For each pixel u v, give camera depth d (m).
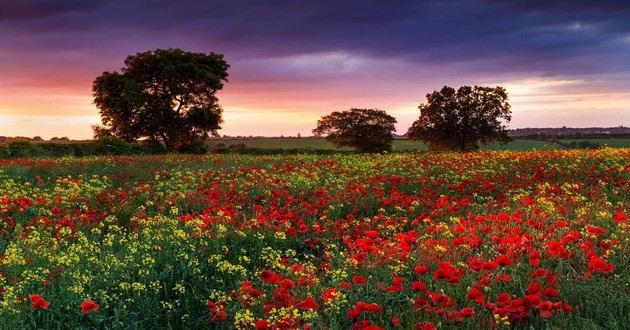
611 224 10.53
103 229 12.41
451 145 74.81
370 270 8.37
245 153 54.44
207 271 9.37
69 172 21.50
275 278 6.89
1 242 10.91
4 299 7.30
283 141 98.62
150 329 7.60
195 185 17.56
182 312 8.08
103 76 65.75
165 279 8.98
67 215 12.06
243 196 14.68
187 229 11.12
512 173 20.34
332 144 86.31
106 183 18.03
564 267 7.99
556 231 9.64
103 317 7.48
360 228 11.37
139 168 23.44
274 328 6.15
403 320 6.70
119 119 64.00
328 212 13.52
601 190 15.12
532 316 6.49
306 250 11.11
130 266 9.04
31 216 13.23
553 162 23.58
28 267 8.88
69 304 7.70
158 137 65.50
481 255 8.61
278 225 11.83
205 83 66.31
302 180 17.70
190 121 65.06
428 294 6.71
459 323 6.27
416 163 24.56
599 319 6.66
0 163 25.06
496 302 6.58
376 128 83.00
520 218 10.29
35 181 19.38
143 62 65.56
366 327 5.59
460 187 16.11
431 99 75.38
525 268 7.95
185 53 67.56
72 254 9.00
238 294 7.51
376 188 15.06
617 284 7.41
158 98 64.50
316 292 7.52
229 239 11.11
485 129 72.69
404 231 12.27
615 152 27.56
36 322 7.32
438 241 9.05
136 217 12.61
